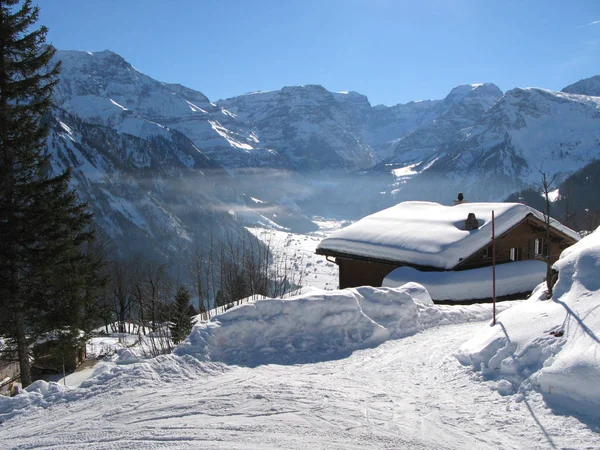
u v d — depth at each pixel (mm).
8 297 16531
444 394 7512
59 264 17547
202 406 7211
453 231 21875
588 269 8609
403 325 11727
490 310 13680
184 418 6844
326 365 9227
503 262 22828
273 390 7770
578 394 6434
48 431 6754
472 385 7691
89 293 19859
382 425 6500
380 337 10961
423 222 23625
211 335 9633
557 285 9062
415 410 6953
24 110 16406
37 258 16766
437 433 6242
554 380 6719
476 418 6598
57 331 19062
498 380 7598
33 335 18156
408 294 12406
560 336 7512
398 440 6082
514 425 6297
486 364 8164
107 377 8492
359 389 7852
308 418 6734
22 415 7453
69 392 8062
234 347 9727
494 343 8344
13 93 16094
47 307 17609
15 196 16719
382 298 12062
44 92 16812
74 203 18375
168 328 14617
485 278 20406
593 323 7242
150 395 7719
